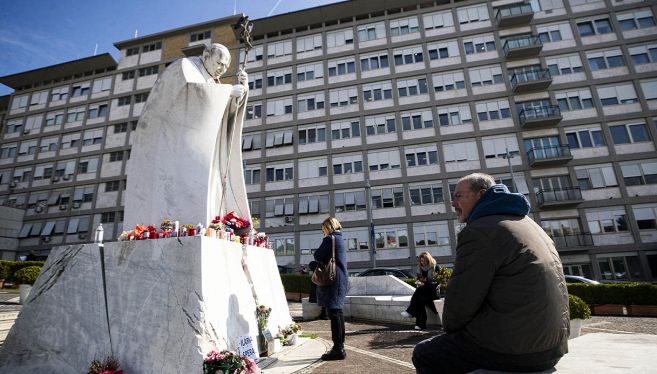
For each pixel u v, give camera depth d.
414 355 2.07
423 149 29.28
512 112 28.58
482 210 1.98
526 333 1.65
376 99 31.39
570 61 29.06
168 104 5.14
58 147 38.00
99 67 39.75
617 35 28.97
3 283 16.48
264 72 34.44
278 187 30.92
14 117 40.66
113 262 4.14
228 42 36.28
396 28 32.91
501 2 31.41
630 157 26.30
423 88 30.73
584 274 25.05
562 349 1.72
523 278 1.69
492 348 1.73
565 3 30.38
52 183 36.69
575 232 25.72
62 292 4.25
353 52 32.97
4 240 31.00
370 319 9.41
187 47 36.94
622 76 28.00
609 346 2.27
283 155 31.52
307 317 10.44
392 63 31.88
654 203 25.30
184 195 4.83
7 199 37.62
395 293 11.10
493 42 30.66
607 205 25.75
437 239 27.22
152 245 4.01
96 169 36.16
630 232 25.02
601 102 27.83
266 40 35.41
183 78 5.09
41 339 4.11
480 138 28.47
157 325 3.64
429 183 28.50
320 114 32.12
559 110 27.86
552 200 25.81
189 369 3.33
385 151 29.86
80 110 38.81
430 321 7.77
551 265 1.74
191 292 3.64
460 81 30.22
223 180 5.98
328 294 4.51
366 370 3.98
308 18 34.59
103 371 3.47
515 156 27.72
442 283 7.63
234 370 3.24
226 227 4.98
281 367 4.10
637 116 26.92
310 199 30.02
